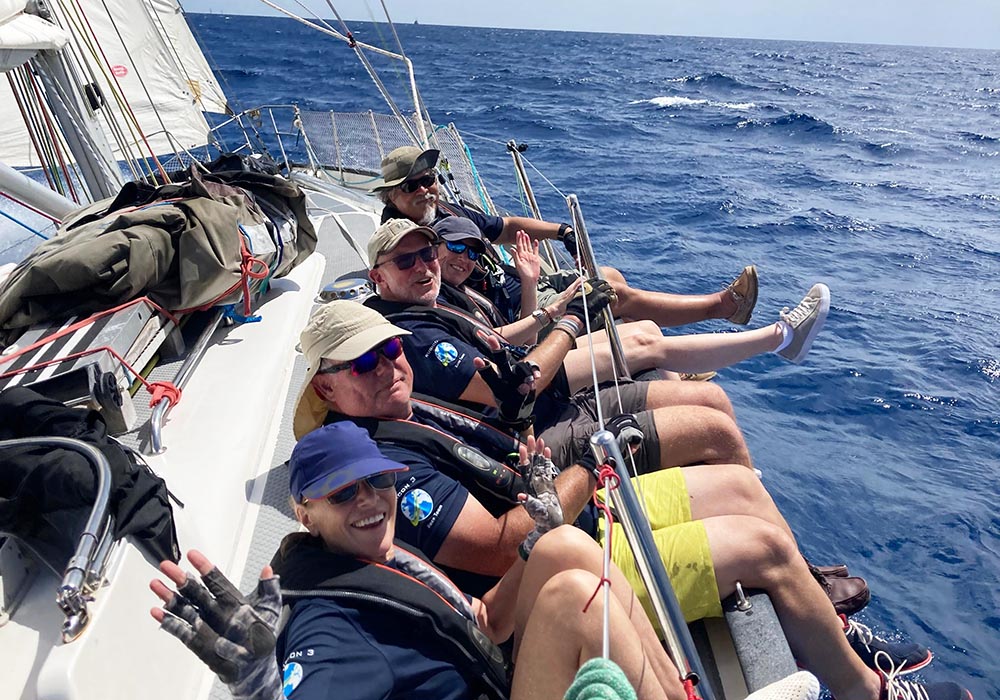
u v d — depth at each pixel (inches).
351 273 170.4
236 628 48.9
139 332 104.7
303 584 68.3
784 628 85.7
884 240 502.0
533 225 173.6
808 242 487.8
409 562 71.7
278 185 151.1
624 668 63.1
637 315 154.3
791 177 714.2
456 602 71.1
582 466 86.0
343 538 69.4
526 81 1518.2
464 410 100.3
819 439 237.0
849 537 186.4
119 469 73.7
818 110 1302.9
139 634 67.1
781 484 208.8
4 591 64.9
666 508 92.7
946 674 143.8
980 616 159.3
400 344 91.9
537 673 65.2
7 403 79.1
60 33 152.7
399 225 112.1
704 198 583.8
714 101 1343.5
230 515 90.7
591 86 1494.8
